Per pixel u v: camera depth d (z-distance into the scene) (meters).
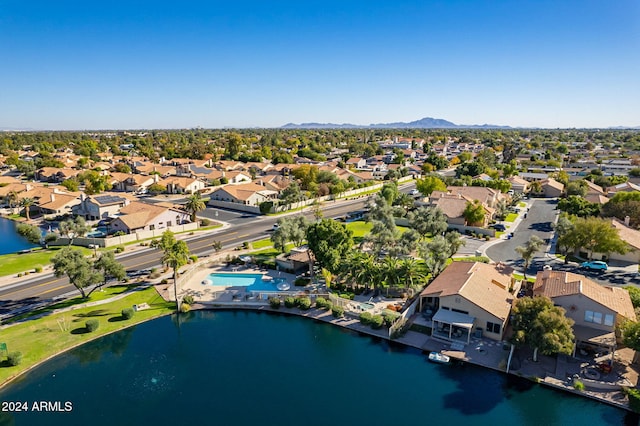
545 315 42.09
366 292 62.75
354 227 101.12
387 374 44.22
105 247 85.00
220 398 40.75
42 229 101.50
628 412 37.69
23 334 50.12
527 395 40.25
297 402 40.09
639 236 77.19
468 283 53.19
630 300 49.66
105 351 48.88
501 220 106.81
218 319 57.16
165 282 66.56
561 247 80.25
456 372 44.00
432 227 79.94
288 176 177.62
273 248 84.88
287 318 57.38
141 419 37.69
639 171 153.38
